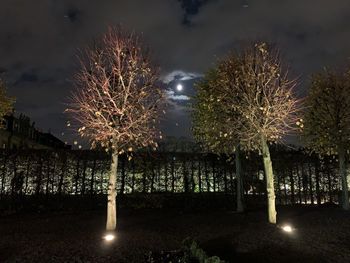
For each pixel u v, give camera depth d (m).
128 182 21.34
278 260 9.39
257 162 22.98
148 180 21.66
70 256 9.48
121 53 13.34
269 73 14.66
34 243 10.88
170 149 25.11
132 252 9.88
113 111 13.00
